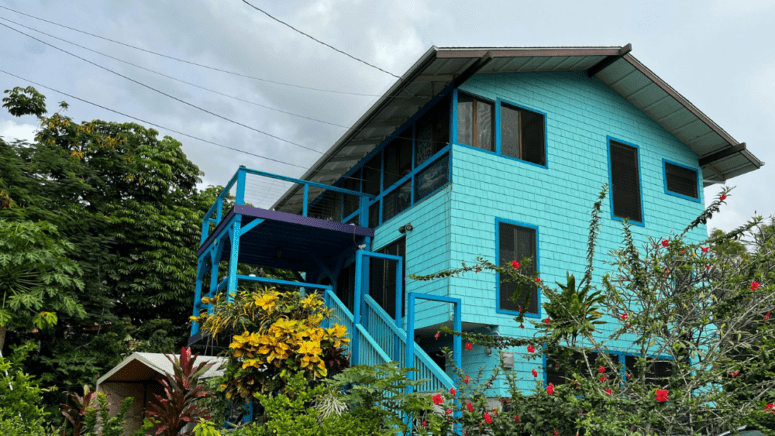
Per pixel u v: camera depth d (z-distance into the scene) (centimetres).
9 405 530
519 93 1137
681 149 1344
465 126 1061
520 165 1095
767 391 500
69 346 1508
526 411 543
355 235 1223
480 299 984
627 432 459
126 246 1955
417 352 792
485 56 1005
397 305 1037
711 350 540
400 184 1195
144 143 2220
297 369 739
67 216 1580
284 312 846
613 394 526
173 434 574
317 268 1449
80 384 1434
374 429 568
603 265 1128
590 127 1212
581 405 506
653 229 1228
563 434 518
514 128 1120
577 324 605
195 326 1250
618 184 1216
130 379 1086
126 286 1850
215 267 1157
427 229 1060
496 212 1042
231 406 816
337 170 1463
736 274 662
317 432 534
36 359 1429
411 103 1126
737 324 583
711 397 490
